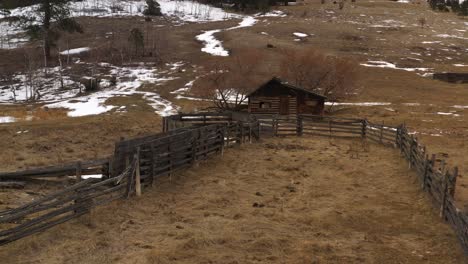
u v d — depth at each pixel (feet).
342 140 82.28
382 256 32.27
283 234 35.63
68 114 121.39
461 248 33.65
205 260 30.55
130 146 44.60
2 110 127.03
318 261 30.96
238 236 34.76
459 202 45.11
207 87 140.46
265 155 65.57
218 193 46.03
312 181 52.08
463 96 153.58
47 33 208.13
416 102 143.43
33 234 33.24
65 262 29.66
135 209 39.96
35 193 44.11
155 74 183.01
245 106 136.36
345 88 144.77
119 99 142.51
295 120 86.12
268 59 197.26
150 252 31.14
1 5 304.30
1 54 213.66
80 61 204.44
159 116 111.45
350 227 37.86
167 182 48.62
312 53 151.02
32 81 169.17
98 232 34.42
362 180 53.06
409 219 40.04
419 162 52.75
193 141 55.06
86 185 37.37
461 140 84.43
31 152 66.95
